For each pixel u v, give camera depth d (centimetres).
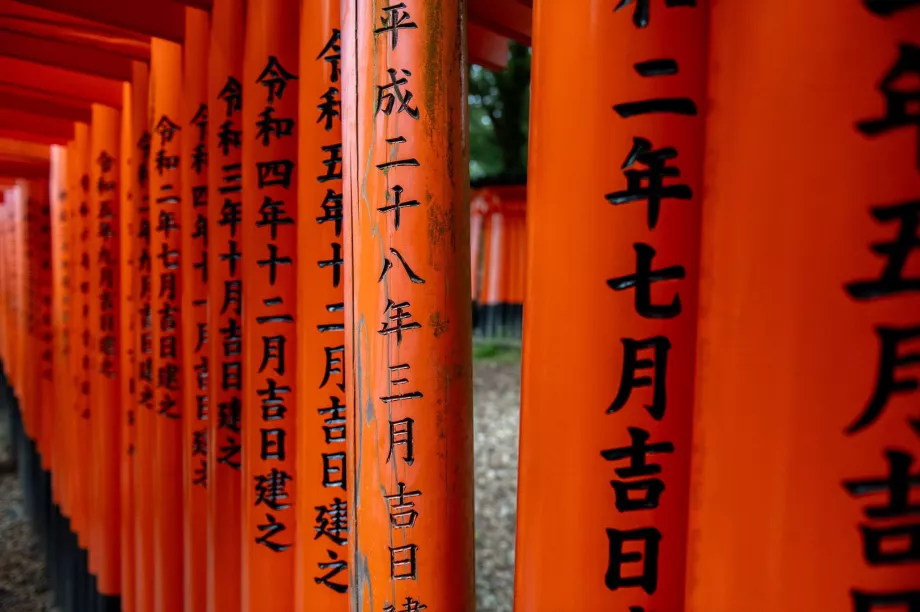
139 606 230
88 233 326
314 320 130
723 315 69
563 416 82
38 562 502
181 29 191
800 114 61
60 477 413
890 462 59
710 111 71
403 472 107
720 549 70
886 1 57
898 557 60
